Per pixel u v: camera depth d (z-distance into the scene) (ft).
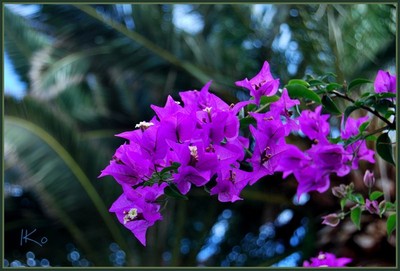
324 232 14.76
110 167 3.94
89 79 19.97
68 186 14.87
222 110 4.09
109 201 15.29
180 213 17.30
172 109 4.12
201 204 17.99
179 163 3.77
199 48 16.43
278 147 4.27
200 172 3.80
